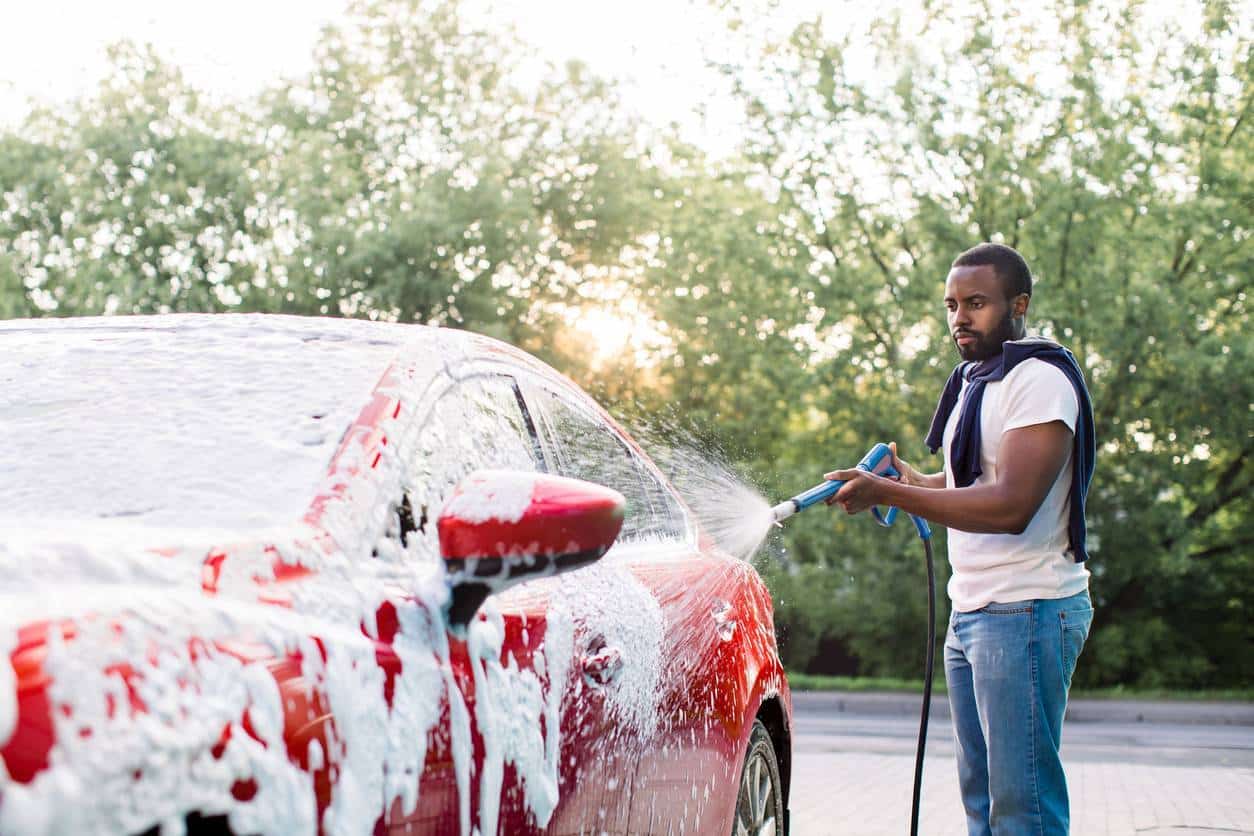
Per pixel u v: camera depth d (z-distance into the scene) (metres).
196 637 1.59
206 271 24.94
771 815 3.86
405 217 22.67
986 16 17.84
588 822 2.48
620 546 3.16
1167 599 19.83
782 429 20.16
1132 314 17.19
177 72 25.52
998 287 3.67
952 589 3.69
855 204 18.88
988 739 3.54
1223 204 17.19
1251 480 19.44
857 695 17.27
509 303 24.09
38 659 1.39
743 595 3.84
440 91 26.62
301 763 1.65
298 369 2.44
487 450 2.61
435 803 1.95
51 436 2.24
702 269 20.36
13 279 24.20
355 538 2.04
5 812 1.29
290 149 24.58
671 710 2.98
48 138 25.52
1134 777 9.09
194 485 2.08
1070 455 3.54
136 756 1.42
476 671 2.14
